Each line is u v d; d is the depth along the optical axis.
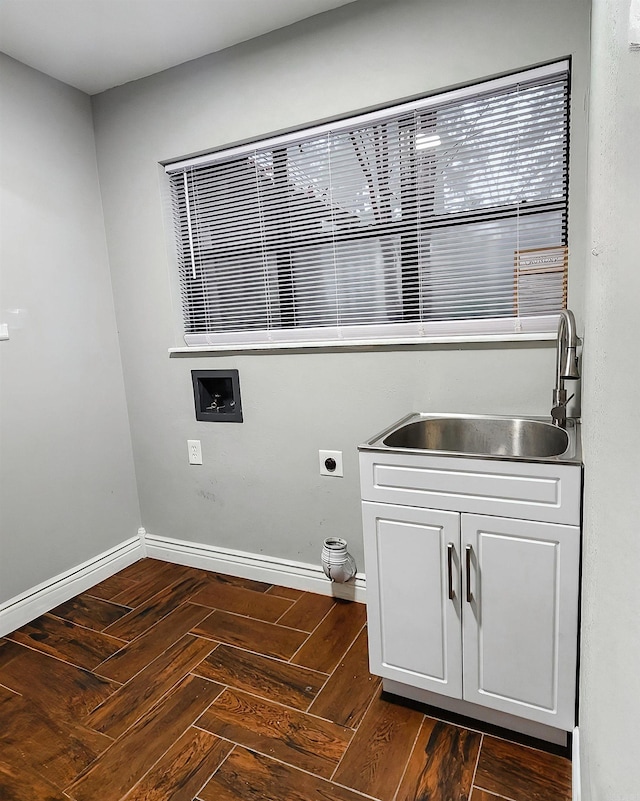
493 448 1.94
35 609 2.33
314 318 2.30
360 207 2.11
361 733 1.58
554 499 1.36
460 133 1.91
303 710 1.68
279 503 2.50
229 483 2.62
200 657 1.98
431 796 1.36
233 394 2.53
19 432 2.29
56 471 2.46
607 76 0.73
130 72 2.41
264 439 2.48
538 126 1.80
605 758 0.53
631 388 0.40
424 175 1.97
